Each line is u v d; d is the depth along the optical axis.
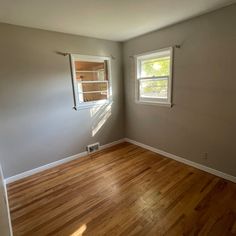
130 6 1.94
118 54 3.60
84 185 2.39
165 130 3.12
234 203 1.93
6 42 2.33
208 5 2.00
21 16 2.11
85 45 3.09
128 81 3.67
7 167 2.53
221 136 2.36
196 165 2.73
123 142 4.03
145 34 3.07
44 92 2.73
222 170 2.42
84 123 3.30
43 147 2.84
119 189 2.26
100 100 3.49
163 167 2.80
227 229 1.61
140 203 1.98
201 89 2.47
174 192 2.15
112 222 1.73
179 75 2.71
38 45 2.59
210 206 1.90
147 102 3.32
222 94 2.26
